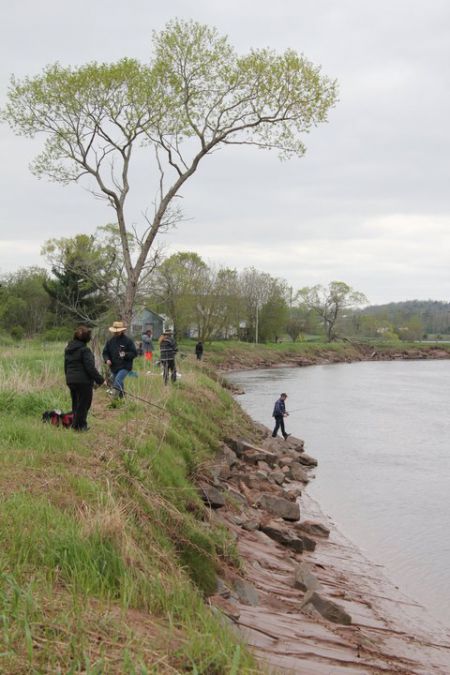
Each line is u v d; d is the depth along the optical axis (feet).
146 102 70.23
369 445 83.20
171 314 230.68
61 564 18.93
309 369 258.57
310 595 28.94
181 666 14.92
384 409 122.01
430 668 25.49
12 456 27.94
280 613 27.17
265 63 69.82
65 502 23.68
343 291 373.81
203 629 17.85
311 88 70.28
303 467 68.49
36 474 26.04
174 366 69.36
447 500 55.67
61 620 15.20
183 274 227.40
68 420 37.01
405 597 34.71
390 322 483.92
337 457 75.15
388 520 49.55
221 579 27.71
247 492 51.03
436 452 78.48
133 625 16.84
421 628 30.53
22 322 199.52
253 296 311.68
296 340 358.43
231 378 199.21
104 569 19.70
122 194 70.18
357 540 44.60
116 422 40.52
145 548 23.89
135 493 28.50
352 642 26.05
